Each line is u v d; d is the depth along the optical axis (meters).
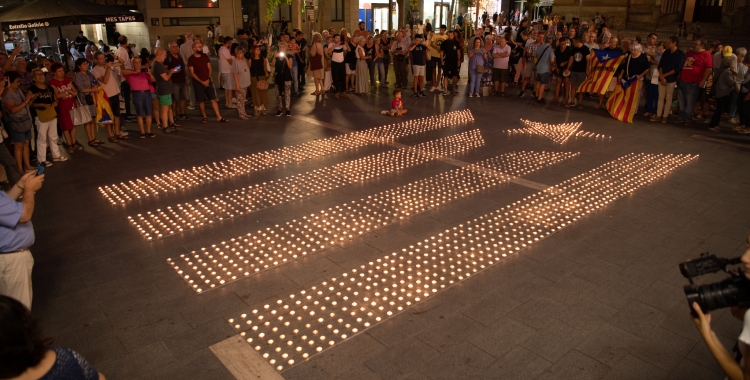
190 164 10.05
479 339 4.86
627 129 12.78
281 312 5.33
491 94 17.41
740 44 22.53
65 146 11.23
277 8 31.34
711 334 2.61
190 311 5.32
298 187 8.85
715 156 10.55
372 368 4.48
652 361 4.55
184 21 29.30
